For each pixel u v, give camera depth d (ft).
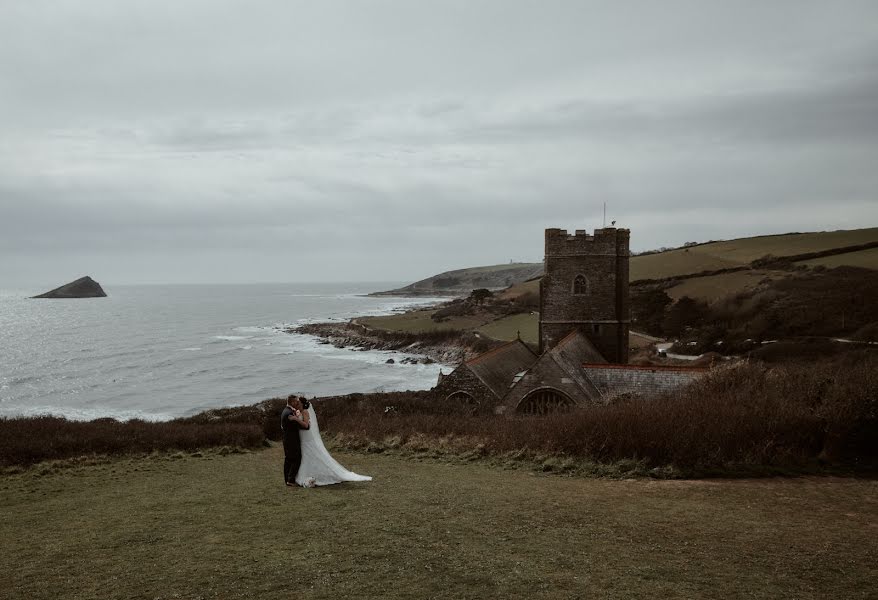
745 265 388.57
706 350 260.21
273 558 34.50
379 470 66.59
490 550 35.96
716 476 59.82
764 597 29.78
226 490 55.16
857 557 35.60
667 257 460.14
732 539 38.88
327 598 29.09
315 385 290.56
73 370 336.49
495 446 77.00
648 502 48.80
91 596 29.63
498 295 605.31
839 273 313.73
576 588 30.48
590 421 72.28
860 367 80.18
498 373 135.03
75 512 48.78
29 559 35.55
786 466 61.93
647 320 331.77
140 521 43.86
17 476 67.87
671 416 68.39
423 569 32.78
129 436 93.50
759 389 82.17
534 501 48.55
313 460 55.62
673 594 29.99
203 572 32.48
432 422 99.71
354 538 37.96
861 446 64.08
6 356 394.93
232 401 252.42
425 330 457.27
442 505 46.73
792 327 254.88
